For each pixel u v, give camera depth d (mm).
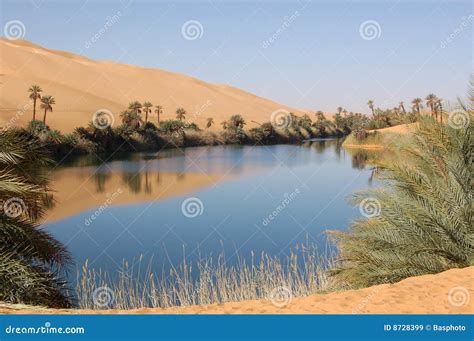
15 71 103562
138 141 60156
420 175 7301
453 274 5125
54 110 72125
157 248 14984
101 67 132250
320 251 12336
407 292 4652
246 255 13367
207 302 8836
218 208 22344
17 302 6914
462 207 6762
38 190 7922
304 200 23312
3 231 7539
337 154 50719
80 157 48062
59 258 8430
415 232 6934
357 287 6793
